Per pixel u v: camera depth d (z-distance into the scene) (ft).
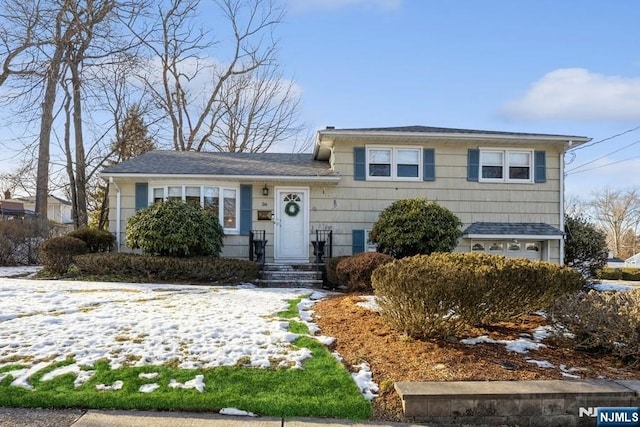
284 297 28.50
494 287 17.13
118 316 21.45
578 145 45.27
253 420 12.41
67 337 17.84
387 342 17.84
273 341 17.76
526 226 44.04
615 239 165.58
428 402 12.81
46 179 59.82
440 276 16.61
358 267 31.65
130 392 13.35
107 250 42.19
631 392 13.20
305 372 14.93
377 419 12.73
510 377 14.58
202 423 12.07
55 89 60.29
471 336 18.63
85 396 13.10
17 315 21.52
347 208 43.78
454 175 44.37
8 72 57.36
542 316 21.91
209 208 42.29
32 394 13.17
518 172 45.01
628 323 16.01
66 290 29.32
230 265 36.40
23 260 47.85
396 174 43.98
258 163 47.19
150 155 48.67
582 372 15.26
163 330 18.97
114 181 41.86
